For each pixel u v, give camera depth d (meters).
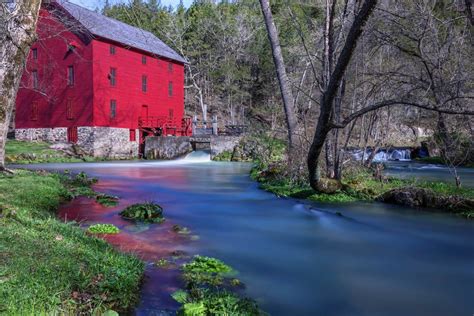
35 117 26.53
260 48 39.19
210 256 5.38
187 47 41.75
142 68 28.25
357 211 8.37
